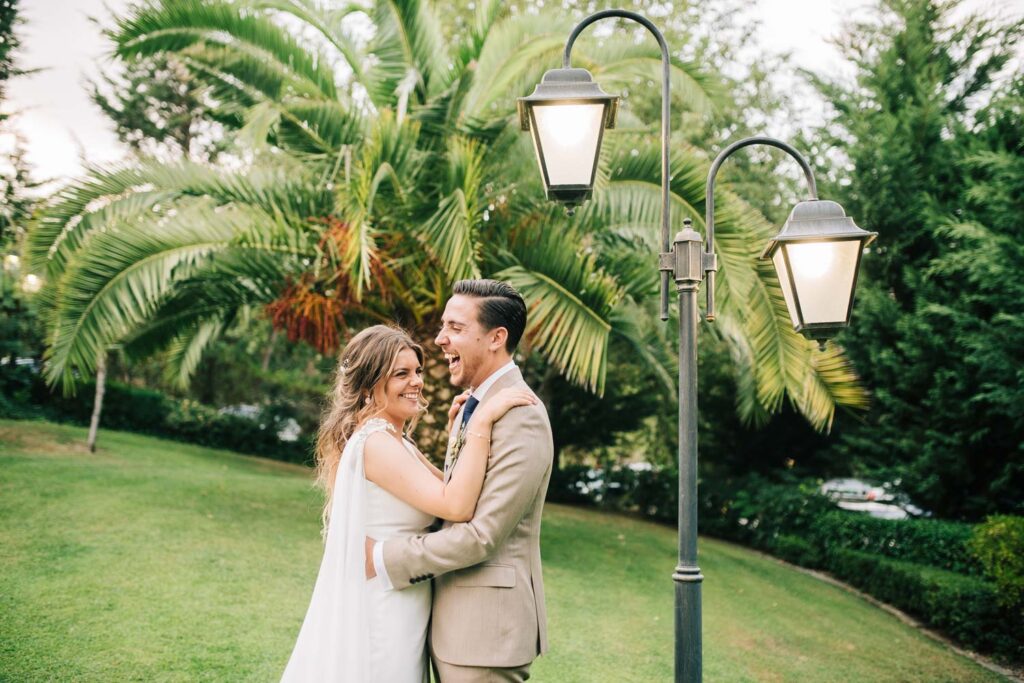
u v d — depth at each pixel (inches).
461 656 103.7
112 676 169.9
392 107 328.8
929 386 434.9
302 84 324.8
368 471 109.4
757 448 577.0
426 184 319.0
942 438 418.0
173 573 249.4
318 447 119.7
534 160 308.2
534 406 107.4
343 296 322.0
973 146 422.3
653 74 327.9
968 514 431.8
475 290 115.1
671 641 247.4
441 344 115.0
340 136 325.7
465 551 101.4
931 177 455.5
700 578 127.3
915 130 466.9
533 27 308.8
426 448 328.8
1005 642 292.4
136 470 431.8
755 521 517.3
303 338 340.2
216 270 334.0
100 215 313.3
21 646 180.1
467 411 114.7
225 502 369.4
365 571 107.1
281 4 316.8
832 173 503.5
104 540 278.4
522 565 107.3
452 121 307.1
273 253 340.2
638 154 300.8
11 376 609.3
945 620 319.3
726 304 293.0
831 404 301.1
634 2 592.4
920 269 446.6
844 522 437.7
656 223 307.3
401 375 115.4
